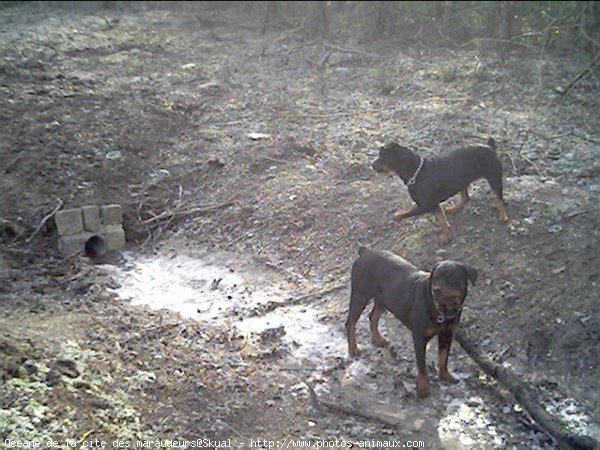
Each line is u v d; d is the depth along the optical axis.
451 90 7.23
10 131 6.34
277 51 8.77
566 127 6.23
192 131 6.84
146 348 4.03
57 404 3.30
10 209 5.59
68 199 5.81
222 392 3.70
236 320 4.50
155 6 10.96
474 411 3.71
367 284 3.93
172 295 4.88
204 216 5.77
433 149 5.93
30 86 7.13
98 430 3.21
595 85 6.96
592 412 3.70
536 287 4.35
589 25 7.81
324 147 6.24
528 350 4.10
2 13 9.98
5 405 3.22
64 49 8.33
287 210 5.52
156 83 7.59
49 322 4.26
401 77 7.67
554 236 4.64
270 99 7.26
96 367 3.69
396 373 3.96
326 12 9.60
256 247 5.34
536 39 8.20
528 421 3.65
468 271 3.48
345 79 7.80
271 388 3.80
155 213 5.89
